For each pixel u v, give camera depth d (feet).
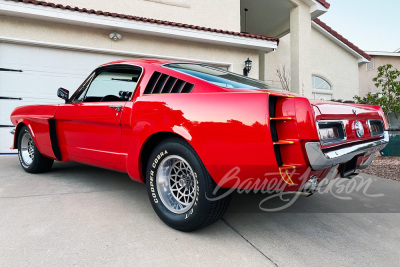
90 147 8.97
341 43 39.93
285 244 6.14
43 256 5.34
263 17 35.09
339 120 6.28
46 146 10.63
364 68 53.47
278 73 35.94
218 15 26.58
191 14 25.49
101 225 6.81
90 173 12.30
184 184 6.81
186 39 23.11
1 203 8.19
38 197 8.82
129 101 7.64
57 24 19.16
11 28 18.02
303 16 28.35
